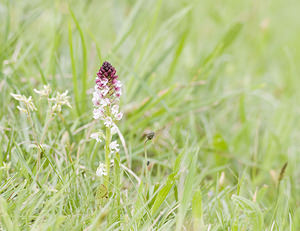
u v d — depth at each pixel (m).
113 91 4.22
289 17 12.74
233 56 10.09
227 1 12.42
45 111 6.15
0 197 3.97
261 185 6.72
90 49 7.92
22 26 7.62
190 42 9.56
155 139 6.28
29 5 8.96
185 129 7.25
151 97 6.95
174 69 7.95
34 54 7.15
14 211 4.21
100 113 4.27
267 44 11.19
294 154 7.34
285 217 4.98
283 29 12.14
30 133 5.75
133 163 6.15
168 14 10.76
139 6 7.95
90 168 5.30
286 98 8.58
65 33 8.12
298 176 7.09
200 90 8.24
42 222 4.28
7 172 4.71
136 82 7.34
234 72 9.72
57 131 5.87
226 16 11.52
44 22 8.56
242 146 7.54
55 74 6.98
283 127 7.79
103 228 4.23
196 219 4.27
